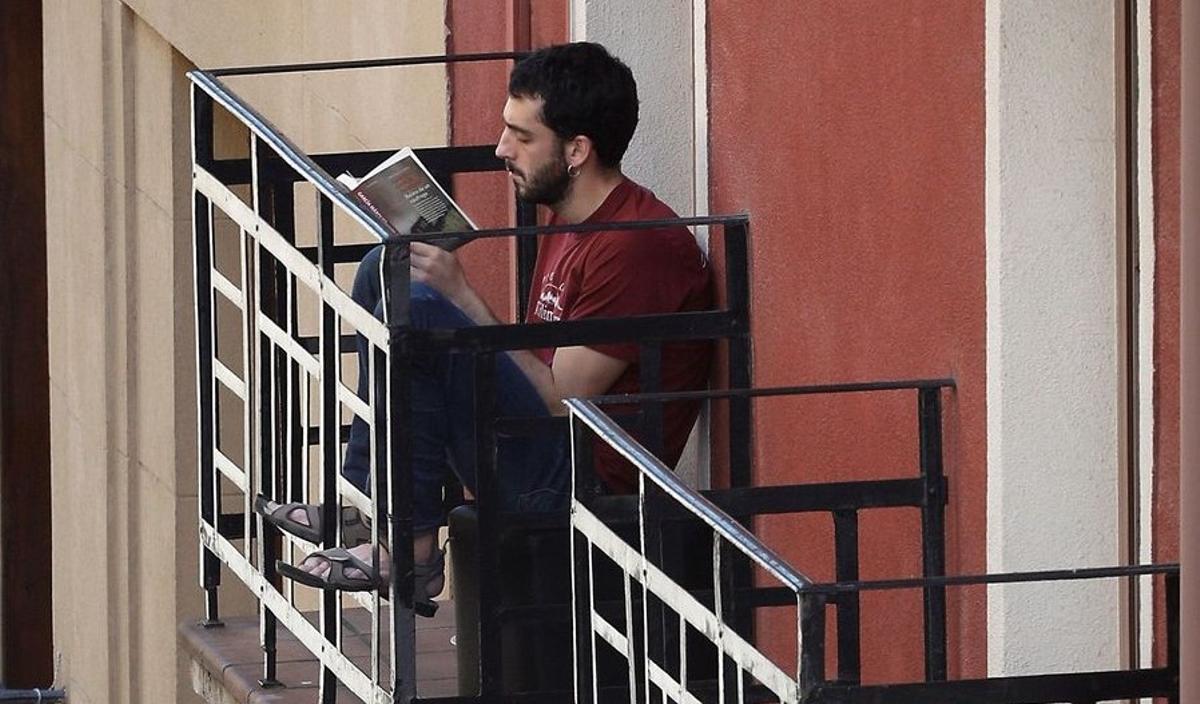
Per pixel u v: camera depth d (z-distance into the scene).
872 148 12.95
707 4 15.10
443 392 13.22
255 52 23.59
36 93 32.56
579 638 12.02
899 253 12.67
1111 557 11.57
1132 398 11.39
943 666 12.16
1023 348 11.55
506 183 18.16
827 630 13.61
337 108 21.64
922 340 12.45
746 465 14.63
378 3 20.52
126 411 27.80
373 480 12.61
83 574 29.69
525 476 13.52
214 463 15.16
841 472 13.41
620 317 13.73
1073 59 11.47
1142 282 10.90
